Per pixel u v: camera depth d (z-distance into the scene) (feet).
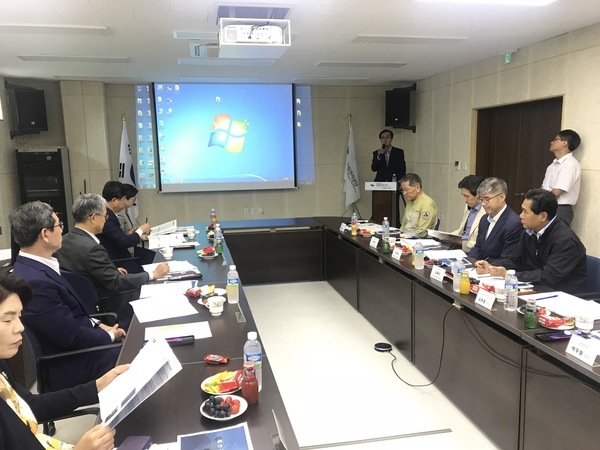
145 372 4.75
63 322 6.79
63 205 22.02
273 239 17.30
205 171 25.21
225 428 4.28
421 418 8.41
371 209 27.50
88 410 5.71
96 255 9.14
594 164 14.28
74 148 23.04
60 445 4.26
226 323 6.94
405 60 19.07
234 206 26.16
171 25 13.24
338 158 27.04
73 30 13.50
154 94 24.06
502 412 7.11
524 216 9.16
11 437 3.38
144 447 3.96
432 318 9.30
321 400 9.10
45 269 7.00
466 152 20.95
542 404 6.23
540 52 16.12
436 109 23.25
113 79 22.65
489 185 10.72
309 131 26.53
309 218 19.25
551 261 8.72
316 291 16.42
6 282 3.99
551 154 17.52
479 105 19.79
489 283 8.15
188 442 4.06
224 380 5.05
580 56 14.53
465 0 11.44
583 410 5.55
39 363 6.70
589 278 9.21
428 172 24.43
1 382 4.20
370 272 12.88
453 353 8.54
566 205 14.42
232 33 11.36
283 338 12.25
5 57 17.04
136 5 11.44
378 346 11.41
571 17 13.17
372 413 8.60
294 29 13.93
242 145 25.41
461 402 8.36
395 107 25.00
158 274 9.50
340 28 13.88
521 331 6.30
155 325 6.89
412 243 12.00
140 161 24.91
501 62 18.15
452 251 10.97
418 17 12.87
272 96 25.36
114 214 12.92
